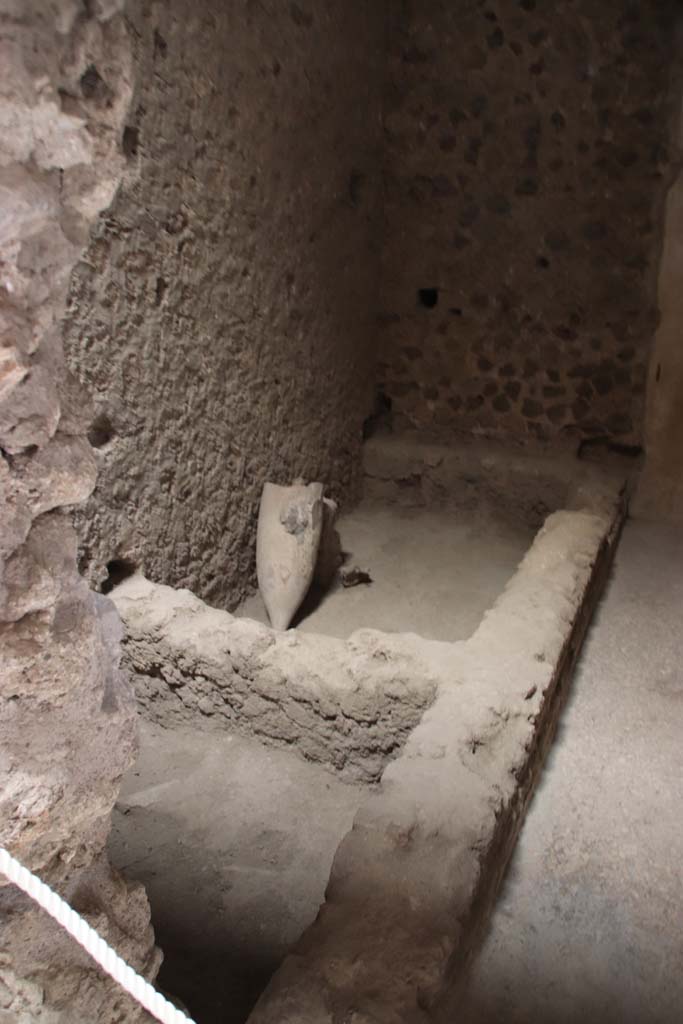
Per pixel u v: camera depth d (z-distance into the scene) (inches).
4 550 35.0
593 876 85.9
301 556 131.8
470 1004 72.5
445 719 84.5
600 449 175.0
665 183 158.1
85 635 39.2
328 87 146.3
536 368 174.7
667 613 135.6
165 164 109.2
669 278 162.1
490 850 70.5
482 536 166.1
